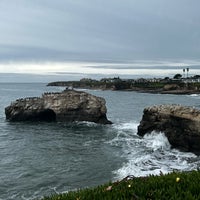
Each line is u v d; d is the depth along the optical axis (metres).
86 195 7.69
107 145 42.88
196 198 6.88
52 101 65.88
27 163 33.12
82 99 65.19
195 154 37.78
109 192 7.61
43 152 38.53
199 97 179.88
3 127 58.72
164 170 30.08
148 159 34.69
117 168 31.00
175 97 177.62
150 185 7.90
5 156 36.38
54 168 31.12
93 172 29.67
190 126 39.38
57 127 58.97
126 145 42.88
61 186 25.92
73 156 36.28
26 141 45.91
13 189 25.17
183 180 7.94
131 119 75.25
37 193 24.41
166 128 43.78
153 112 46.69
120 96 181.75
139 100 148.50
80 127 59.16
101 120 64.62
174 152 38.91
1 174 29.11
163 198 7.14
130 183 8.12
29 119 66.75
